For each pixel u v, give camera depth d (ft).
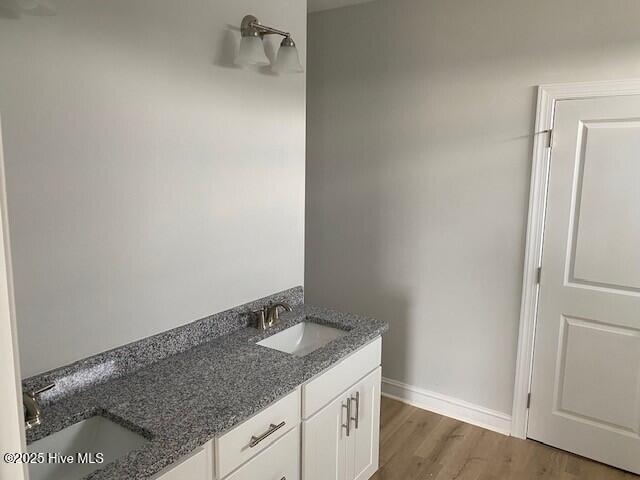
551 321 8.84
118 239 5.45
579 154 8.23
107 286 5.40
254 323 7.38
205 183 6.44
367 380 7.32
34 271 4.73
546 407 9.08
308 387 5.92
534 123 8.56
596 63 7.93
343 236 11.28
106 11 5.07
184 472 4.37
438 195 9.78
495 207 9.16
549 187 8.54
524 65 8.55
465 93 9.21
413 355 10.59
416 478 8.15
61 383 5.03
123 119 5.34
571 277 8.57
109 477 3.84
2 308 1.37
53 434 4.59
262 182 7.39
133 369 5.73
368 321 7.61
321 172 11.41
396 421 9.98
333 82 10.89
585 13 7.92
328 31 10.80
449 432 9.59
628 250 7.97
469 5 8.96
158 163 5.79
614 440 8.48
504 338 9.39
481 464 8.57
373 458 7.90
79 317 5.16
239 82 6.78
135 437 4.61
